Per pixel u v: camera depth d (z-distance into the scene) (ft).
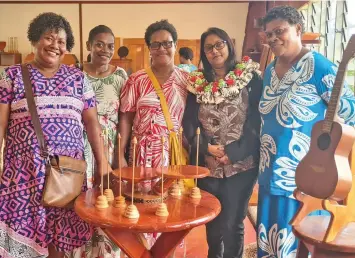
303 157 5.38
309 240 5.06
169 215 4.97
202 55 7.22
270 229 6.15
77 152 6.05
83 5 15.30
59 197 5.72
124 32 15.38
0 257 5.81
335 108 4.94
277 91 6.04
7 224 5.78
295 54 5.95
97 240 7.93
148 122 7.14
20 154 5.75
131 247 5.27
